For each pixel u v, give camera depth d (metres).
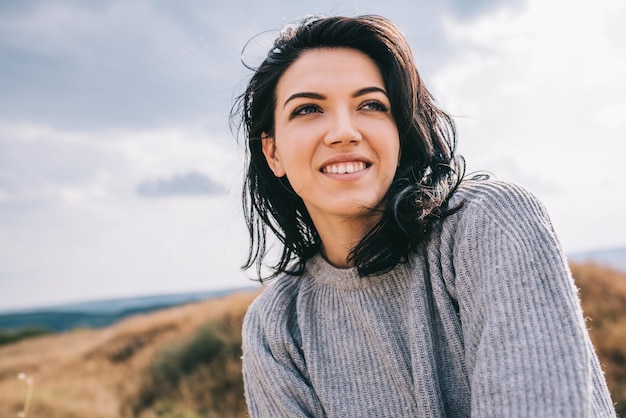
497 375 1.10
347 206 1.43
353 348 1.54
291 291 1.73
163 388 11.81
